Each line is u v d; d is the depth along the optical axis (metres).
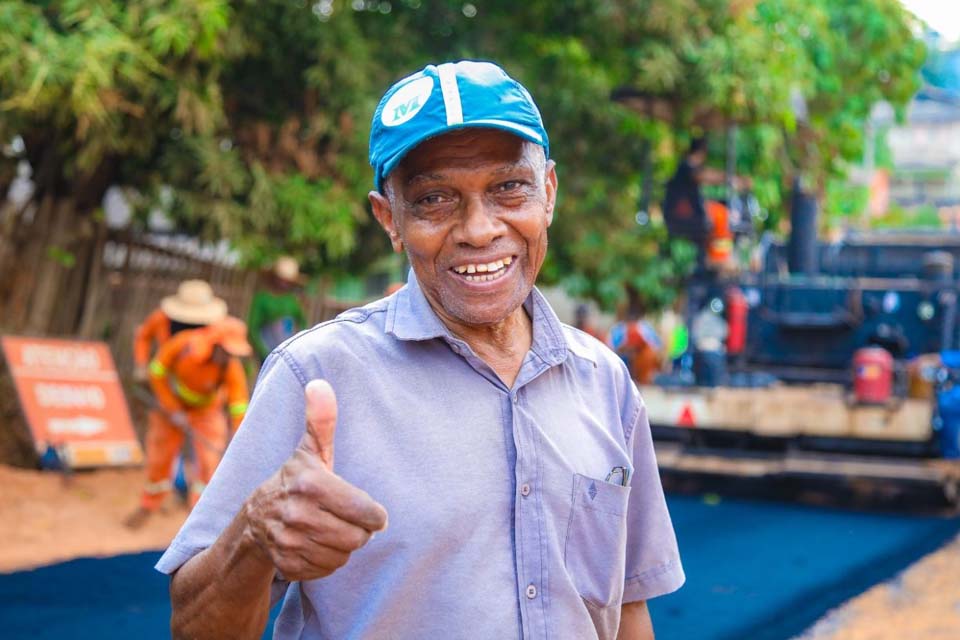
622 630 1.98
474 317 1.69
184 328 7.18
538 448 1.67
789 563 6.68
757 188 12.98
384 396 1.64
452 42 11.59
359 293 16.78
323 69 9.73
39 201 9.59
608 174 12.48
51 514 7.24
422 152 1.66
